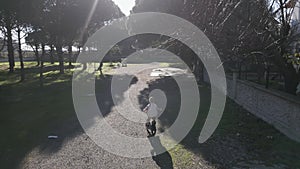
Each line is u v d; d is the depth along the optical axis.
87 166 7.34
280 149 8.19
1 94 18.94
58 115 12.93
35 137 9.77
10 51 33.66
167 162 7.57
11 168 7.26
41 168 7.24
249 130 10.20
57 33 26.91
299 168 6.96
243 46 11.51
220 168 7.10
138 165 7.39
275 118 10.26
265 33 10.72
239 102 14.88
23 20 20.02
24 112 13.58
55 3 25.08
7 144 9.03
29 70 36.69
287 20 10.66
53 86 22.69
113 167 7.27
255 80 16.47
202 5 15.53
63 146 8.84
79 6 28.44
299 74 11.94
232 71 17.80
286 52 11.08
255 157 7.73
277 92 10.40
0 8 17.48
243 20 11.00
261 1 10.74
